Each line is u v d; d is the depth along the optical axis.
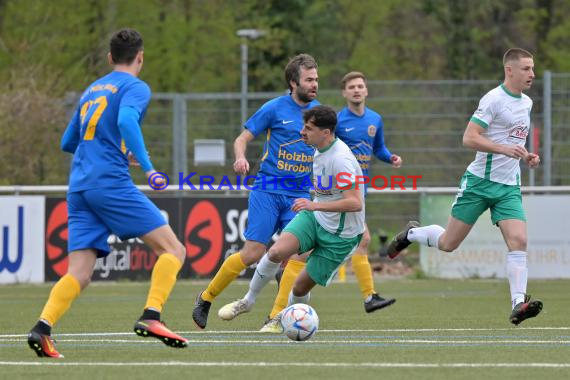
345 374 17.92
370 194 57.19
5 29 94.69
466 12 104.31
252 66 99.56
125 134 19.72
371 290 31.19
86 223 20.62
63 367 18.98
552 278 48.88
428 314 32.38
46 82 70.56
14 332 26.95
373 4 106.88
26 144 63.81
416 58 109.81
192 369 18.59
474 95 56.66
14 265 47.62
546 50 105.00
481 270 49.84
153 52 98.94
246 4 101.44
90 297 40.47
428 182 57.06
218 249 48.41
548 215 48.81
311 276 25.28
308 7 101.25
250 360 19.91
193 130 57.38
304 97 27.53
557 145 56.03
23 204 47.75
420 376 17.70
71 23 94.69
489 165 26.28
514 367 18.80
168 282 20.41
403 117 57.06
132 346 22.77
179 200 48.28
